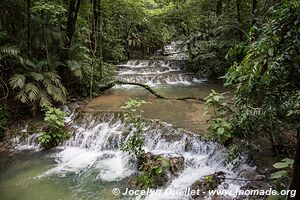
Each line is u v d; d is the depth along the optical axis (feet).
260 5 33.96
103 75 36.22
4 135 24.23
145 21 55.67
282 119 15.83
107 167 20.30
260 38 13.79
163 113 26.09
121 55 52.65
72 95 31.32
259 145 18.76
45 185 18.21
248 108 15.21
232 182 16.70
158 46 65.77
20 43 27.12
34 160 21.38
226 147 18.92
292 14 11.55
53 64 28.60
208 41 42.65
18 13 28.02
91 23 38.58
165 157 19.11
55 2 29.50
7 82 26.86
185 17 49.88
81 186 18.06
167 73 44.16
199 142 20.26
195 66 44.60
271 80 13.15
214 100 19.21
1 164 20.71
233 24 37.86
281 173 10.48
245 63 14.14
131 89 36.35
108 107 28.12
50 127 24.07
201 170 18.72
